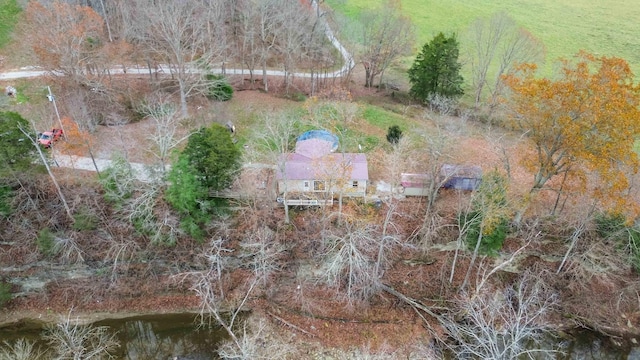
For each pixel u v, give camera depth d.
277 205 43.56
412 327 39.34
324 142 46.19
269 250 39.06
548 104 34.88
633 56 72.69
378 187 45.41
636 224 40.25
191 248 41.69
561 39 77.06
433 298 41.06
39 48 45.53
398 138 49.28
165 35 48.50
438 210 43.22
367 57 62.00
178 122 48.28
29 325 39.47
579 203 42.28
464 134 49.56
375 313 40.19
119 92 53.19
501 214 36.75
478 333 37.59
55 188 42.06
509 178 40.38
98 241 41.12
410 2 87.31
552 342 39.44
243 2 58.81
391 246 42.31
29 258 40.94
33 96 51.50
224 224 40.66
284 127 40.78
